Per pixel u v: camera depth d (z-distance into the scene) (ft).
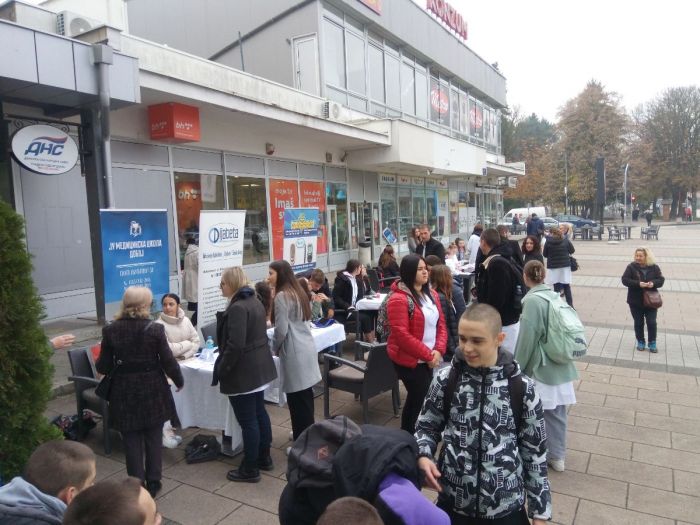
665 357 22.97
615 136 155.84
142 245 22.81
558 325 12.35
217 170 39.06
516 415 7.13
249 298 12.41
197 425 14.79
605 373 20.81
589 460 13.61
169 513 11.35
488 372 7.15
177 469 13.42
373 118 53.98
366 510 4.45
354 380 15.70
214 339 19.53
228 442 14.62
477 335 6.98
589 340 26.21
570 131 159.63
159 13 57.16
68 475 6.39
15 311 9.27
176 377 11.67
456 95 84.48
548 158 166.20
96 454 14.21
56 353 21.91
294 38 50.98
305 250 30.40
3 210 9.26
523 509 7.25
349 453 5.55
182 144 35.78
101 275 25.63
